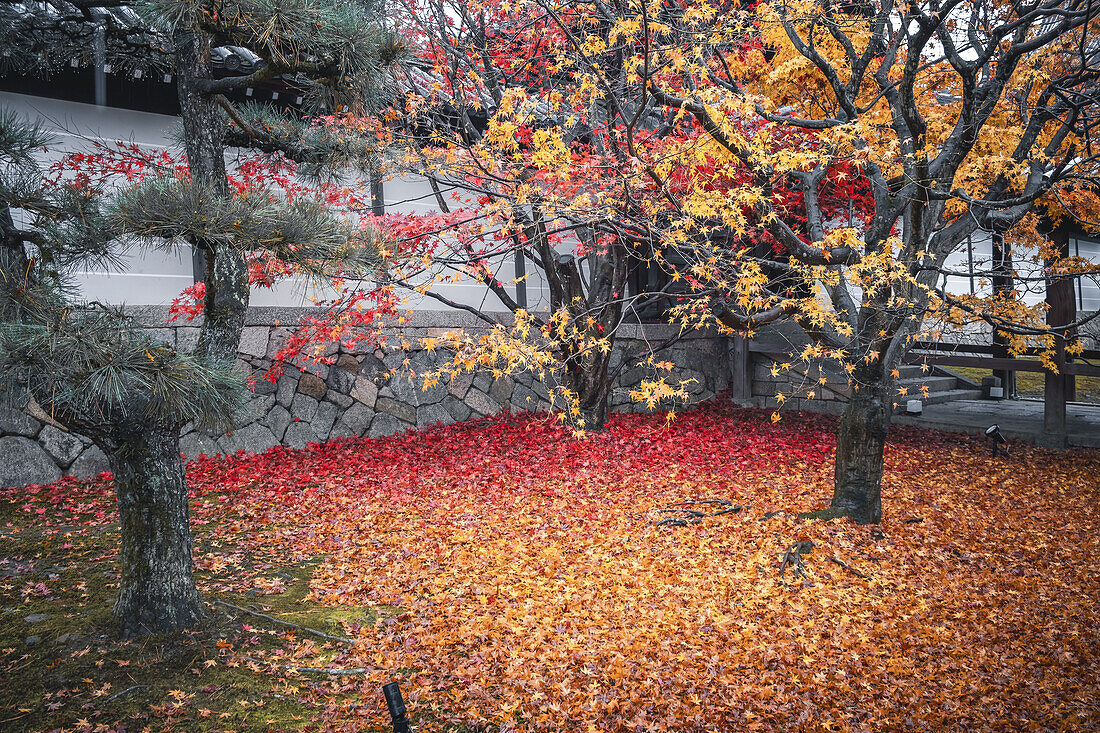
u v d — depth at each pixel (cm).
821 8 534
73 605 456
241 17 382
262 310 874
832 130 514
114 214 337
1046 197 763
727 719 377
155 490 418
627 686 402
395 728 269
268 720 356
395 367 1002
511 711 373
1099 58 705
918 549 620
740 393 1350
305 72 425
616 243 921
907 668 432
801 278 607
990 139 636
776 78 625
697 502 724
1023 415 1139
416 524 659
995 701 400
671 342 966
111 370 299
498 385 1118
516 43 868
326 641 439
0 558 537
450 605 491
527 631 458
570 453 935
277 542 606
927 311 586
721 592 532
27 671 379
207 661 399
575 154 681
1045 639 466
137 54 571
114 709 354
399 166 695
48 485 720
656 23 495
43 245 375
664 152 650
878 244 588
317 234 379
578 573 561
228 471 794
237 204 355
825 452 980
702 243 614
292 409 902
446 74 754
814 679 418
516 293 1174
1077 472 872
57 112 789
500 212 668
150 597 420
